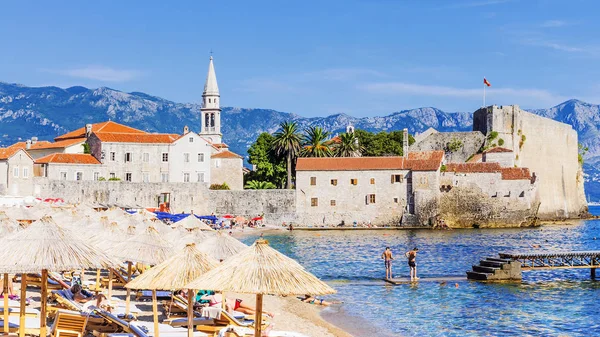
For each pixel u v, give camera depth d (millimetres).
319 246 100562
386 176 146500
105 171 143750
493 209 149125
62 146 152000
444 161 155000
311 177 147125
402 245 102500
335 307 47312
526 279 61875
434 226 144250
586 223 184750
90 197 133875
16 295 37000
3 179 132250
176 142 149625
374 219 146250
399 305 48125
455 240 113500
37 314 31219
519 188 150375
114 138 145875
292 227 139625
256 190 146000
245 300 49250
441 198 147250
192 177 150625
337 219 146250
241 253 24250
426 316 44250
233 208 145000
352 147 161625
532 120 188500
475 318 43688
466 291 54312
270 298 50812
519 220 150500
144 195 138000
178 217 110688
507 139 179250
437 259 81562
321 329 39312
